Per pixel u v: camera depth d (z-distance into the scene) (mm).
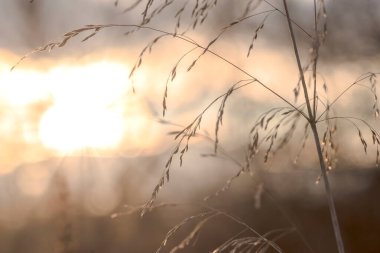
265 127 3137
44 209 6453
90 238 6059
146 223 7219
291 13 8086
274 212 8102
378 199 8336
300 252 7594
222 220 7664
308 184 8516
